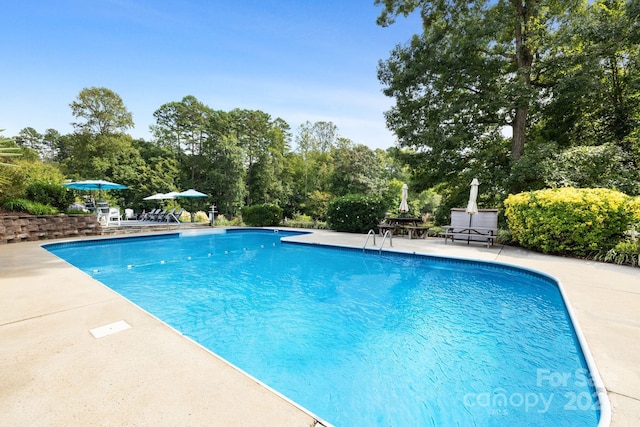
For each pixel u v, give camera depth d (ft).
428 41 36.86
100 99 85.25
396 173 111.34
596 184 30.37
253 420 4.96
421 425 6.42
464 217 30.53
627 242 20.92
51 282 13.35
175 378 6.14
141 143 101.19
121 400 5.39
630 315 10.32
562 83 31.17
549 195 23.08
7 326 8.63
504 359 9.10
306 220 58.08
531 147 39.14
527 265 19.21
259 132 97.25
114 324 8.86
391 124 43.86
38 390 5.63
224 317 12.59
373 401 7.26
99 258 24.99
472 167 40.01
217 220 54.29
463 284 17.51
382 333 11.07
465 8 36.58
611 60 34.50
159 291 16.12
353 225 40.86
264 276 19.35
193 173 94.38
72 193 35.19
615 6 35.22
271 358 9.30
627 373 6.70
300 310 13.37
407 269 21.25
